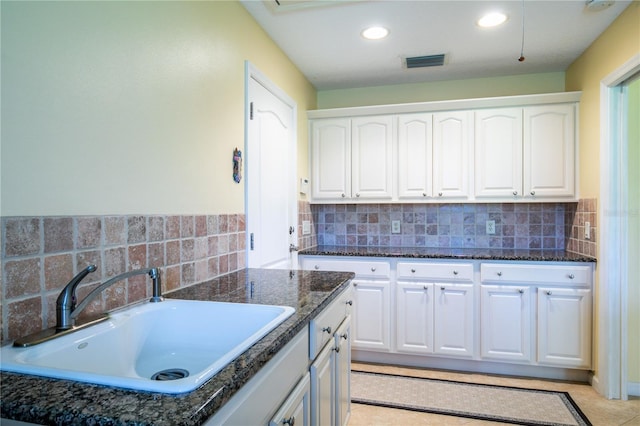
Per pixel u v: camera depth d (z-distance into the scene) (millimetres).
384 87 3277
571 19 2141
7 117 863
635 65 1924
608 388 2244
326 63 2775
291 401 1059
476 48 2531
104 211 1127
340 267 2834
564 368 2504
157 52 1354
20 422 607
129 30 1225
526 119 2701
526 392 2326
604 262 2271
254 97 2139
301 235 2959
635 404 2162
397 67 2861
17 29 883
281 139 2551
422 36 2355
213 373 709
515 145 2719
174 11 1447
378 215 3285
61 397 621
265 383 894
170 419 557
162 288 1377
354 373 2641
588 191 2479
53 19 970
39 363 800
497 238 3051
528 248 2990
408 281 2713
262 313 1182
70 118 1018
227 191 1825
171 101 1430
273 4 1992
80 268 1045
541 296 2479
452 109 2828
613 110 2223
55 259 973
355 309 2801
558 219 2938
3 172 854
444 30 2279
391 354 2803
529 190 2697
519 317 2518
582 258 2398
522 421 1997
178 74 1470
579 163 2611
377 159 2984
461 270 2613
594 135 2393
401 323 2717
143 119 1285
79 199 1045
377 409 2137
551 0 1951
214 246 1706
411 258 2697
